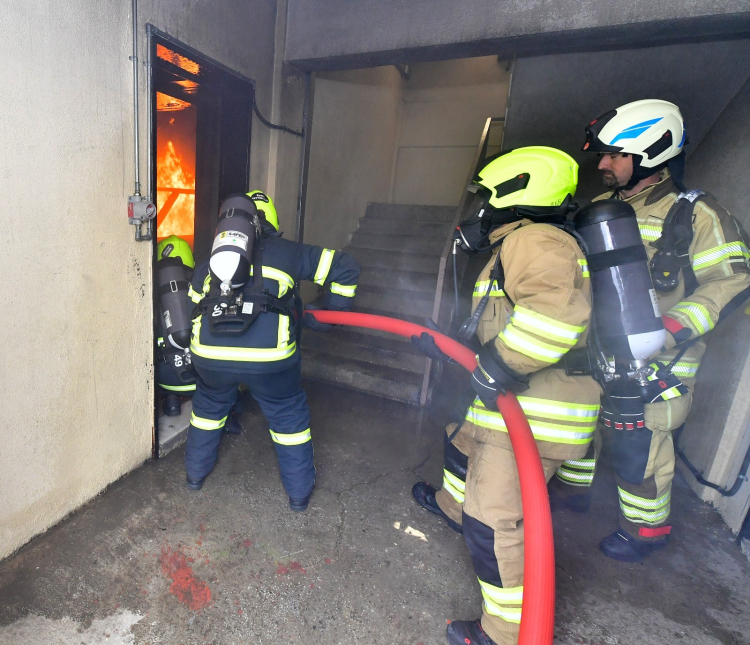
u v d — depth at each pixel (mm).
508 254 1311
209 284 1806
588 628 1587
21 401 1556
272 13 2779
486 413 1463
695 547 2033
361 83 4570
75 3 1523
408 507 2158
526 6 2420
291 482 1991
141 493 2047
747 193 2217
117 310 1913
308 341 3656
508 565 1316
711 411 2387
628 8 2246
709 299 1594
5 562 1608
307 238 3902
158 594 1564
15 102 1367
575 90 3037
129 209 1865
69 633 1400
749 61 2645
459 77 5566
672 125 1701
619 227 1421
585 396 1388
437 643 1487
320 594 1632
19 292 1479
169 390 2471
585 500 2168
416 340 1775
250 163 2803
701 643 1562
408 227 4746
